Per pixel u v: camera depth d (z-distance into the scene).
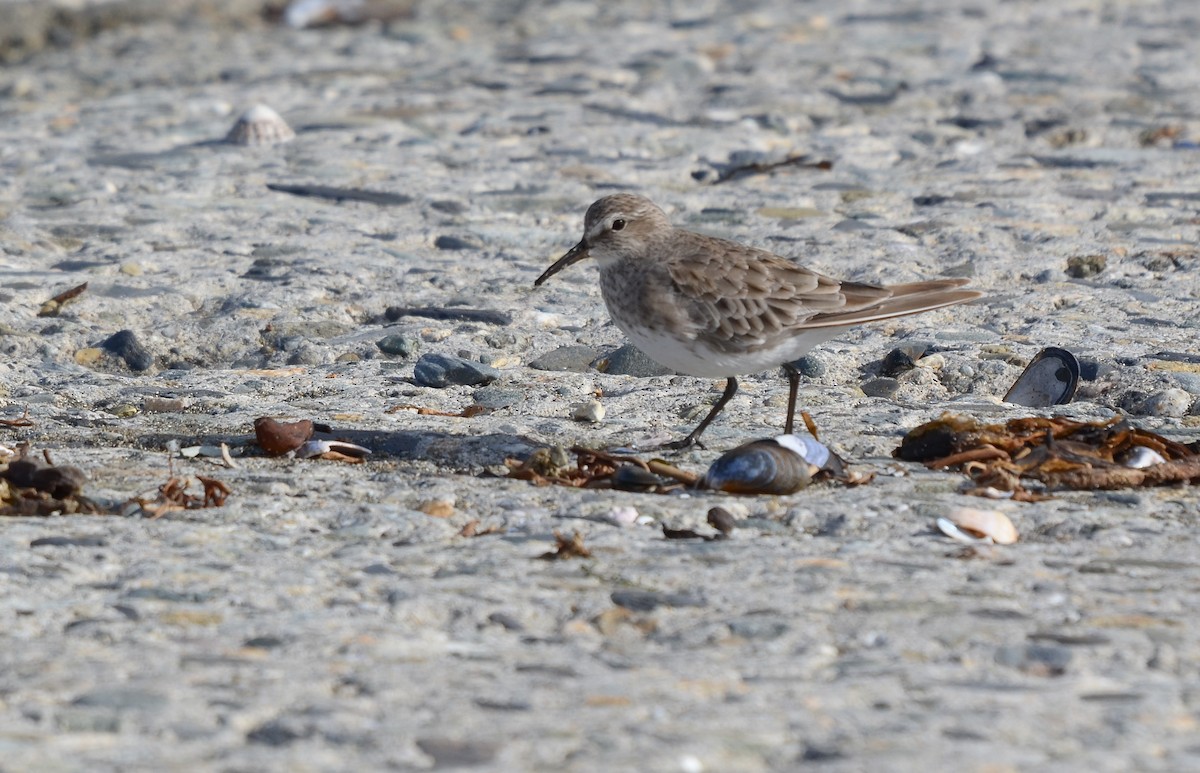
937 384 13.11
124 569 8.12
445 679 6.73
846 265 16.58
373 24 37.34
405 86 28.39
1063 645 7.13
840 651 7.12
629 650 7.14
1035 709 6.41
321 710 6.35
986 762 5.88
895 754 5.96
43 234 17.95
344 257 17.16
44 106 27.17
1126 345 13.73
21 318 14.89
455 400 12.58
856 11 35.69
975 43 30.86
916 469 10.41
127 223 18.58
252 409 12.22
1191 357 13.26
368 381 13.17
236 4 38.62
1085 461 10.12
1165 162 21.53
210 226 18.55
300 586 7.92
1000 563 8.41
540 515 9.34
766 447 9.91
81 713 6.27
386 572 8.20
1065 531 9.11
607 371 13.71
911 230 18.08
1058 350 12.70
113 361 14.08
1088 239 17.52
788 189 20.38
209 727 6.18
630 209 11.48
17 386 12.91
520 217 19.17
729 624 7.43
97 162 22.02
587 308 15.53
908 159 22.23
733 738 6.11
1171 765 5.86
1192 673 6.84
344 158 22.27
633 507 9.45
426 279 16.47
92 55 33.28
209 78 29.98
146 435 11.41
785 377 13.30
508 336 14.51
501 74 29.28
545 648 7.17
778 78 27.88
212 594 7.75
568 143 23.12
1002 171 21.20
